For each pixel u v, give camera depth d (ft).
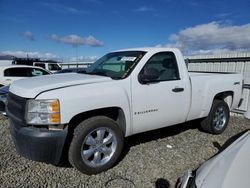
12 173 11.14
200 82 15.31
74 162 10.62
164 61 13.84
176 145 15.07
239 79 18.45
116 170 11.69
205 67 28.68
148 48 13.91
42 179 10.71
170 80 13.71
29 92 10.15
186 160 12.96
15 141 10.53
